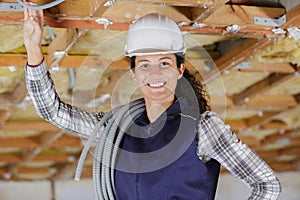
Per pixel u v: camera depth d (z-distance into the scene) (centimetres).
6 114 468
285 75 404
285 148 780
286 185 859
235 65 359
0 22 257
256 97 489
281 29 293
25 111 505
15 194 822
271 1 290
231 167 183
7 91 423
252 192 186
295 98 502
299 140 705
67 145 622
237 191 860
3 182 817
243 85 449
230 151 180
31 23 186
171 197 175
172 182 176
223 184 860
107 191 184
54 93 192
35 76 185
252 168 182
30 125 533
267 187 183
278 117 593
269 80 426
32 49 185
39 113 192
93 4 250
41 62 186
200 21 275
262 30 295
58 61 331
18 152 704
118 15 261
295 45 341
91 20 265
